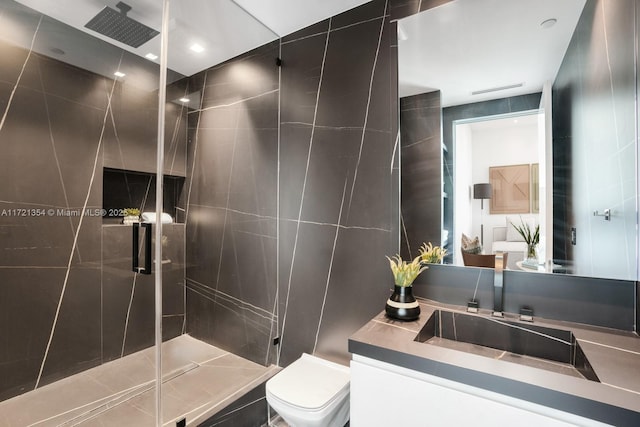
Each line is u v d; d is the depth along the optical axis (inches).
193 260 79.6
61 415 62.0
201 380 76.3
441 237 61.3
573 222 50.8
